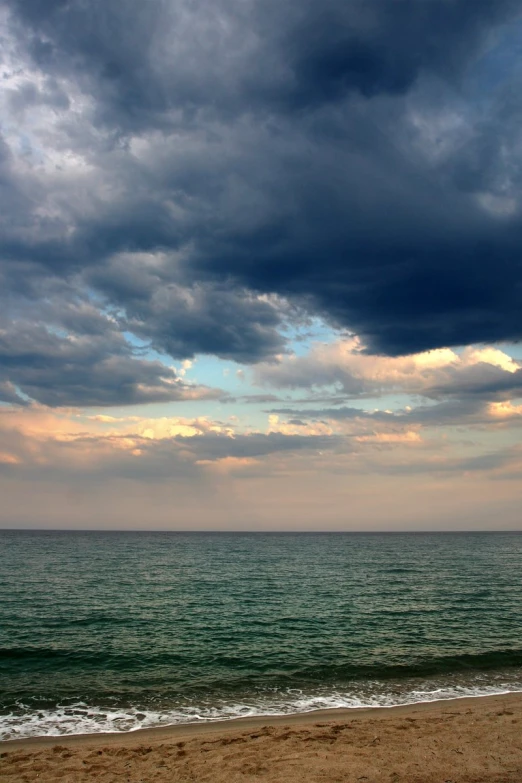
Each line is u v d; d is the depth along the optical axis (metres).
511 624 27.72
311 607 33.91
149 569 63.62
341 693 16.14
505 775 9.07
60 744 11.92
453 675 18.19
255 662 19.73
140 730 12.86
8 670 18.53
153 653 21.06
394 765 9.60
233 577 54.81
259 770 9.52
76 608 32.69
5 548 108.88
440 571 63.50
